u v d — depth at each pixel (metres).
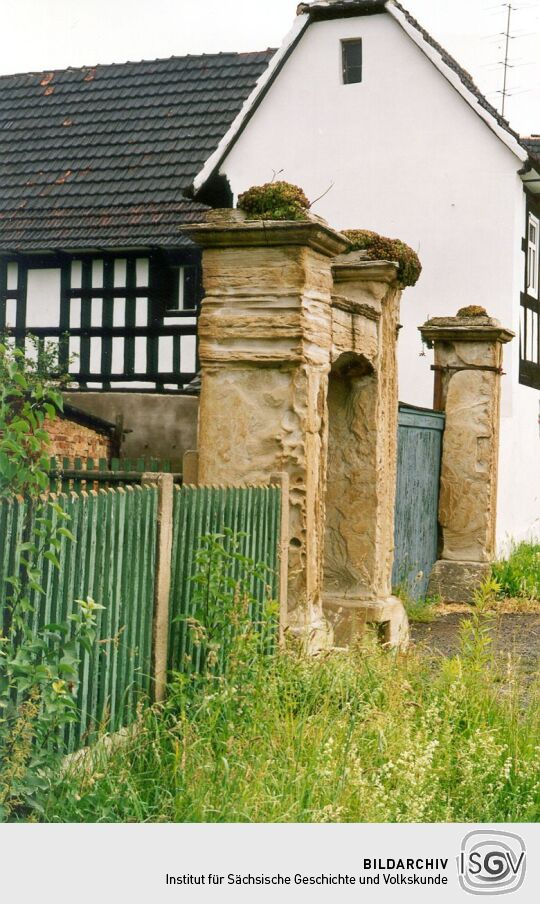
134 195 19.58
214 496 6.42
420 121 17.25
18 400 5.25
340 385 9.36
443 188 17.11
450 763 5.48
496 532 14.95
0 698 4.23
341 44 17.81
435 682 6.66
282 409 7.45
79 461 11.67
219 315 7.51
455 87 16.91
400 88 17.34
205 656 6.21
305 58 17.92
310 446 7.51
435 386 13.80
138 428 16.02
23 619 4.39
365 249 9.23
